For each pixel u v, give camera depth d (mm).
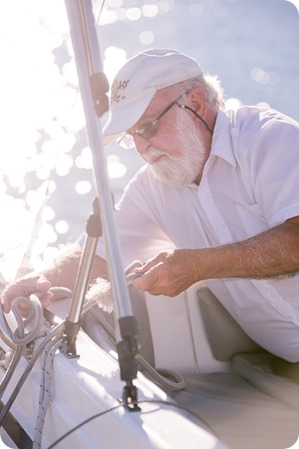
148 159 2426
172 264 2035
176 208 2551
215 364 2660
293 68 10148
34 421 2078
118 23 12883
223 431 2111
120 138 2576
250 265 2133
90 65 1664
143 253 2719
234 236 2404
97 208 1688
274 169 2250
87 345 2051
